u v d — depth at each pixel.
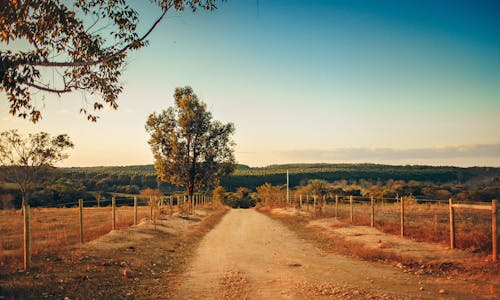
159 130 43.25
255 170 140.38
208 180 46.16
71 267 10.21
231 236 22.28
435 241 14.27
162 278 10.54
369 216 24.62
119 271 10.59
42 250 12.02
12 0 9.38
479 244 12.20
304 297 8.22
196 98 44.28
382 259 12.69
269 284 9.70
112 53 12.32
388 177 101.44
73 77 12.05
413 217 23.66
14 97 10.74
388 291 8.52
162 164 43.44
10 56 9.55
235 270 11.86
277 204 54.66
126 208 48.09
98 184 83.50
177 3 12.29
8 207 40.69
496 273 9.45
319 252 15.42
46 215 31.97
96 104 12.13
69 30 11.66
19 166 32.62
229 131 45.53
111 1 12.05
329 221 25.62
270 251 16.09
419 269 10.84
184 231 23.55
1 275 8.75
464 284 8.84
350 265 12.16
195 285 9.68
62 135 33.94
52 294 7.82
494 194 38.75
